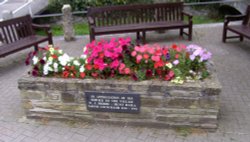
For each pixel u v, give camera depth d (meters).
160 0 7.63
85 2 9.57
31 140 3.13
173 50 3.35
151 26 6.28
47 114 3.44
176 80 2.99
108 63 3.19
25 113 3.52
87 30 8.50
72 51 6.16
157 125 3.22
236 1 8.64
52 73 3.39
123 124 3.30
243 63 5.08
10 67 5.39
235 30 5.80
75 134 3.20
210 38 6.66
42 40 5.78
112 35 7.32
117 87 3.09
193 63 3.20
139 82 3.06
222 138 3.02
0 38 5.47
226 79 4.45
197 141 2.99
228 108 3.58
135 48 3.21
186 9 10.42
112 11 6.46
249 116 3.39
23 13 10.12
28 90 3.32
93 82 3.13
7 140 3.14
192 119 3.11
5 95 4.19
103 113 3.29
